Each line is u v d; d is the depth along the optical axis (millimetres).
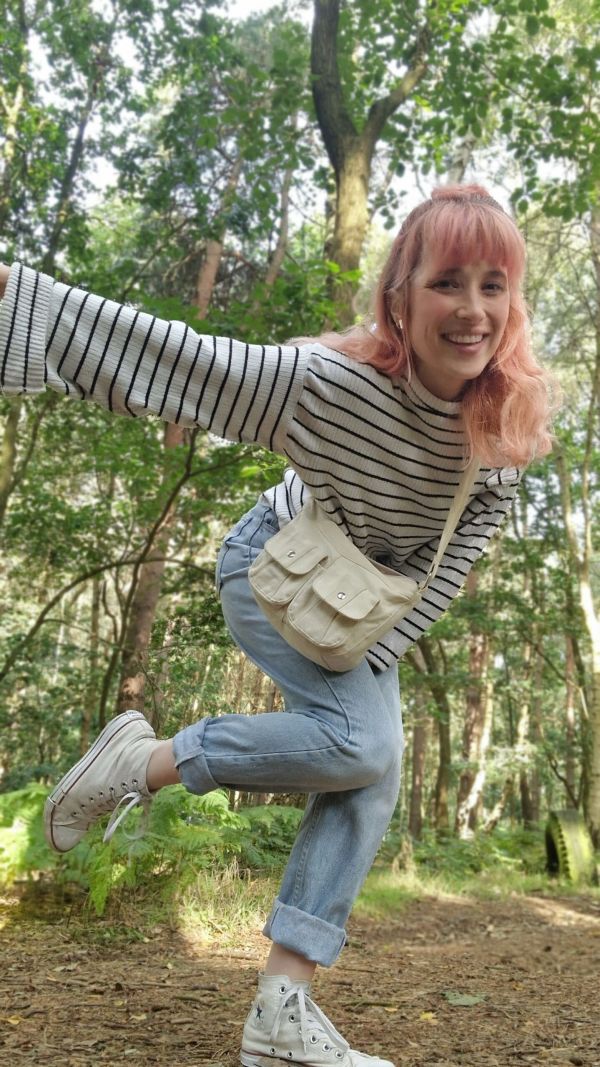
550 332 15055
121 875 4398
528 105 10344
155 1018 2598
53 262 11391
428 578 1939
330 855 1901
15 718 12523
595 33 12469
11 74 11039
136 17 11695
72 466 13234
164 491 9195
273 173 11180
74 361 1600
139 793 1909
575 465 16625
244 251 15336
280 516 2004
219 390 1665
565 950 5395
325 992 3375
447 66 10406
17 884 5078
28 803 4895
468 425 1740
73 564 12750
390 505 1866
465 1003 3244
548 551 17484
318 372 1692
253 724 1840
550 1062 2342
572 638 17328
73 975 3240
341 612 1760
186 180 12367
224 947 4070
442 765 16797
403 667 13633
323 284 7559
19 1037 2318
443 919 6918
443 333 1637
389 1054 2381
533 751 16172
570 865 10820
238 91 10859
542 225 14727
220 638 7273
